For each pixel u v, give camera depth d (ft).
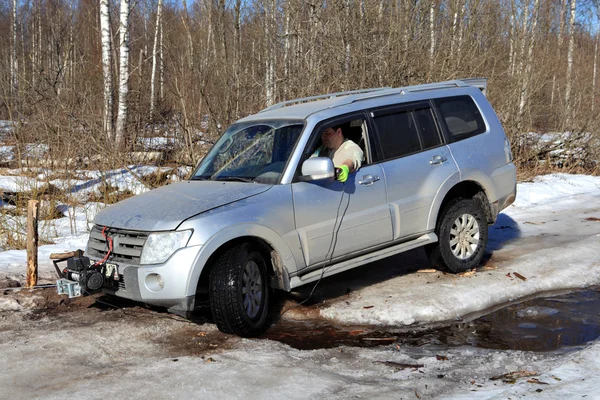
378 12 45.88
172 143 48.96
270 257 18.38
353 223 19.56
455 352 15.99
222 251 17.35
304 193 18.53
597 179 49.37
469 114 23.30
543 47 60.23
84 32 74.28
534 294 21.11
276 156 19.17
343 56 44.96
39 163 39.52
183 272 16.37
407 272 23.26
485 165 22.93
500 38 56.90
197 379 13.98
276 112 21.20
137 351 16.24
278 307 19.85
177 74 47.34
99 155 40.29
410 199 20.94
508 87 54.70
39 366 15.15
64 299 20.57
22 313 19.65
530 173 51.60
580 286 21.83
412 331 17.89
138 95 53.67
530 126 55.06
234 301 16.70
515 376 13.75
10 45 99.09
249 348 16.17
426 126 21.89
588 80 58.90
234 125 21.74
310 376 14.03
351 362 15.21
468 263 22.59
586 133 56.03
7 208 34.35
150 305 18.54
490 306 19.97
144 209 18.02
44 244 29.37
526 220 33.35
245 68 47.73
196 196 18.16
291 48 48.52
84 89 49.03
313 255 18.76
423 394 12.98
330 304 20.02
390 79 44.83
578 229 30.45
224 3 60.29
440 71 47.29
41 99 44.75
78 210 35.47
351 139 20.16
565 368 13.73
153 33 91.30
